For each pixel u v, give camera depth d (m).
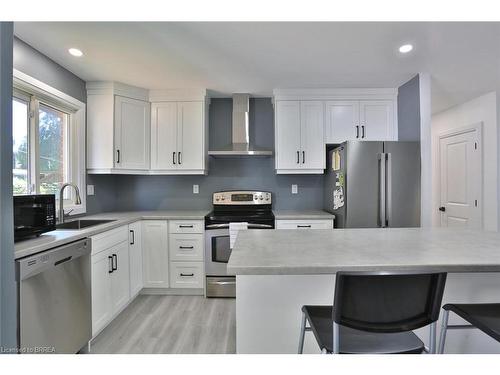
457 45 2.09
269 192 3.40
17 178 2.07
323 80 2.82
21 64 2.00
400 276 0.83
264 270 1.02
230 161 3.46
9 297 1.17
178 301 2.69
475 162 3.41
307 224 2.81
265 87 3.04
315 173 3.20
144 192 3.46
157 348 1.89
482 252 1.22
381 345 0.95
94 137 2.82
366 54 2.24
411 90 2.79
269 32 1.90
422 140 2.64
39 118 2.27
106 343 1.95
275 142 3.15
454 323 1.31
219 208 3.31
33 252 1.37
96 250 1.98
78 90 2.69
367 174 2.61
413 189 2.62
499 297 1.30
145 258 2.82
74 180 2.68
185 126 3.11
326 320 1.09
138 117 3.02
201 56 2.27
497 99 3.11
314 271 1.03
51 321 1.50
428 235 1.63
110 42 2.03
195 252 2.82
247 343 1.30
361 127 3.07
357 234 1.67
